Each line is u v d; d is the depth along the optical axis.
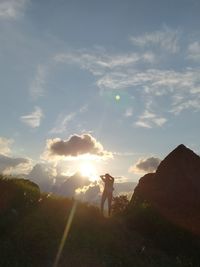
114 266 13.98
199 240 18.88
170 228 19.12
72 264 13.27
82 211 20.08
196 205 24.69
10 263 12.37
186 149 28.22
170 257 16.55
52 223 16.48
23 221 16.05
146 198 26.34
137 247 16.59
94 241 15.56
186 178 26.41
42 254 13.41
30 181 22.77
